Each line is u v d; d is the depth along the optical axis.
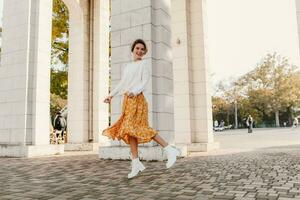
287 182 3.72
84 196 3.18
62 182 4.07
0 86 9.75
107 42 13.71
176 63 11.08
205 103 10.86
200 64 11.10
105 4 13.76
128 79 4.20
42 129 9.35
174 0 11.33
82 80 12.79
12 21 9.80
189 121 10.69
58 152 9.54
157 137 4.13
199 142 10.75
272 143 13.28
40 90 9.42
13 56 9.59
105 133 4.16
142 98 4.16
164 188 3.50
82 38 13.01
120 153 7.09
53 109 19.95
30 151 8.62
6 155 8.91
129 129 3.96
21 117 9.09
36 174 4.89
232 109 65.19
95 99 12.94
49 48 9.91
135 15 7.60
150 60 7.19
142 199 2.98
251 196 3.00
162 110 7.21
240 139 18.41
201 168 5.18
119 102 7.57
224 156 7.43
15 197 3.19
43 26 9.73
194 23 11.35
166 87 7.46
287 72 55.16
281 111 60.53
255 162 5.89
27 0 9.53
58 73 17.27
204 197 3.01
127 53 7.62
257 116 59.47
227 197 2.98
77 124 12.71
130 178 4.24
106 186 3.71
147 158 6.68
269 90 55.81
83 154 9.38
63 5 17.25
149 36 7.30
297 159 6.25
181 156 7.34
